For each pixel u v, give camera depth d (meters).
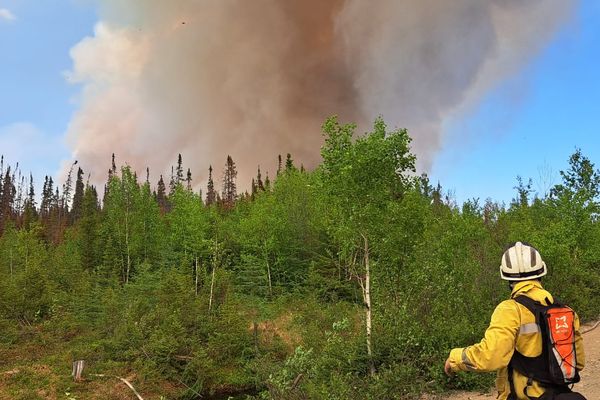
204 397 21.45
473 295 13.95
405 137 12.14
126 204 44.50
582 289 20.17
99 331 25.42
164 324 23.59
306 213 41.00
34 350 24.69
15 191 144.75
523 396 2.53
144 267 33.84
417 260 13.03
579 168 21.22
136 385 20.95
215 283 28.73
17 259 45.03
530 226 22.12
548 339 2.51
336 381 9.50
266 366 19.86
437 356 10.60
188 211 37.34
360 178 12.16
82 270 41.12
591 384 10.11
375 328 11.57
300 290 33.56
